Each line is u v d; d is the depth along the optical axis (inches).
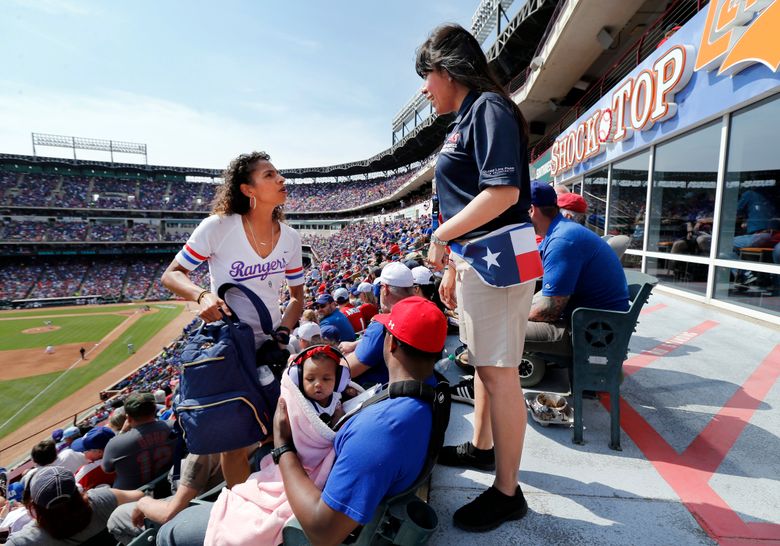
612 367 93.3
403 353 56.7
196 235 84.0
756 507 73.7
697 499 76.6
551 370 142.1
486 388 71.4
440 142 1870.1
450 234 65.3
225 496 67.9
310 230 2972.4
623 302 108.2
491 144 61.2
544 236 111.7
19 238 2214.6
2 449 652.7
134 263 2412.6
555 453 93.4
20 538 106.3
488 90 67.5
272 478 67.3
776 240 185.9
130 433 134.0
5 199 2320.4
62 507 106.6
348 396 89.0
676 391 122.4
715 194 227.0
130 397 138.1
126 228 2532.0
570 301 112.3
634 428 103.3
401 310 58.1
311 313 262.8
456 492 80.2
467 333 71.2
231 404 74.0
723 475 83.3
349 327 217.8
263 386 79.9
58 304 1904.5
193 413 73.7
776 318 184.4
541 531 69.2
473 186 68.1
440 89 73.0
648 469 86.5
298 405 61.0
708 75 223.1
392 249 576.4
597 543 66.2
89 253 2327.8
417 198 1996.8
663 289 283.6
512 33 809.5
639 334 183.2
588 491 79.7
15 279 2068.2
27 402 824.9
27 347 1201.4
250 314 88.4
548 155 610.2
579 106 578.2
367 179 3009.4
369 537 53.3
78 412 775.7
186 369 75.4
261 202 83.9
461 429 104.3
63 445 415.2
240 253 86.5
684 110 246.4
